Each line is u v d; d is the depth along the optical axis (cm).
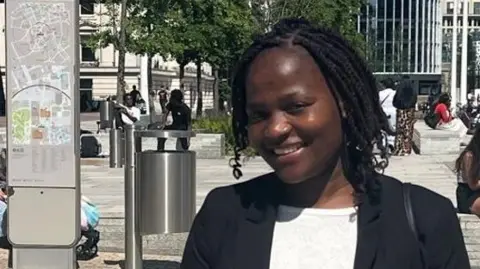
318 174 231
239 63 239
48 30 713
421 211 230
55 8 713
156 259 927
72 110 720
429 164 1991
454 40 5409
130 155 738
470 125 3219
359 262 225
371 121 235
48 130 721
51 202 729
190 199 726
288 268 229
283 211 236
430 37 11044
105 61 7275
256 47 235
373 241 227
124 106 2364
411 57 10812
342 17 3591
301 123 226
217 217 241
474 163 658
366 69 237
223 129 2350
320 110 227
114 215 981
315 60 229
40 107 720
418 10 10788
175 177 716
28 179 726
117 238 969
